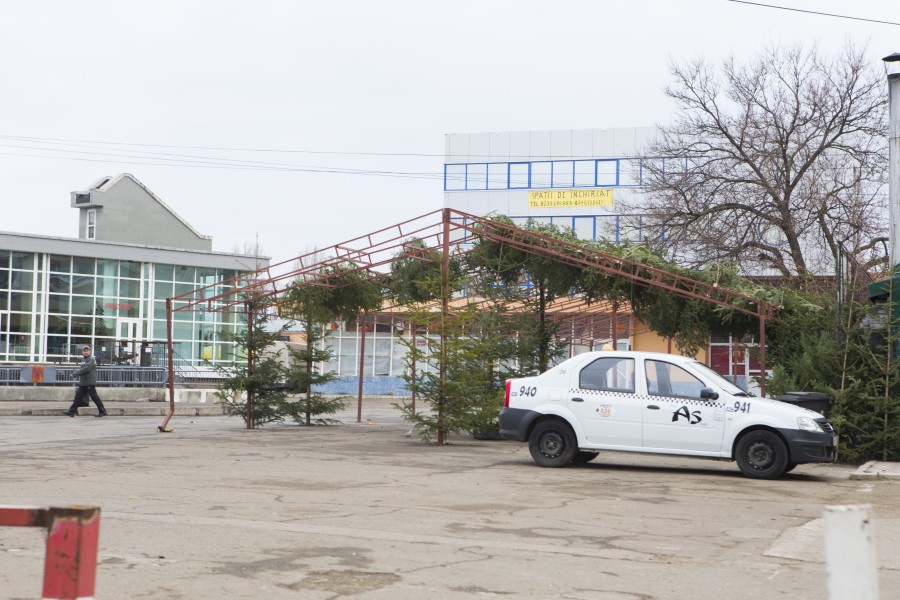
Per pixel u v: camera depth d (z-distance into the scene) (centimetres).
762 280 3569
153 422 2872
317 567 733
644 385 1587
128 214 6812
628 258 2192
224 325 5934
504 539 884
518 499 1181
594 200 7094
